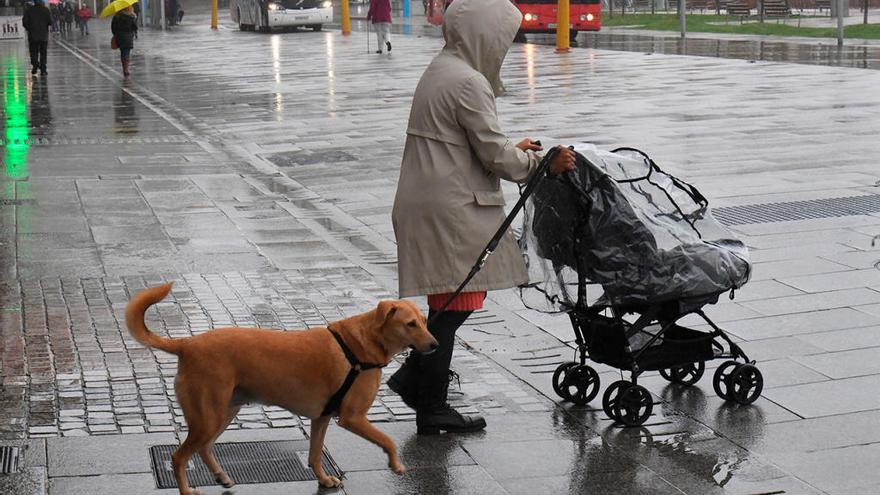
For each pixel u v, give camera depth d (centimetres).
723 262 790
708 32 5400
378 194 1675
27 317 1044
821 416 796
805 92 2778
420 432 771
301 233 1417
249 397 648
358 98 2970
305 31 6750
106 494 664
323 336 646
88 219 1490
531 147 763
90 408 809
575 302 808
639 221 766
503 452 741
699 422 792
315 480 692
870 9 6962
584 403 831
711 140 2067
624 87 3028
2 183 1759
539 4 5038
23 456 717
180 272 1218
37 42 4031
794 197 1557
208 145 2203
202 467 707
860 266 1192
